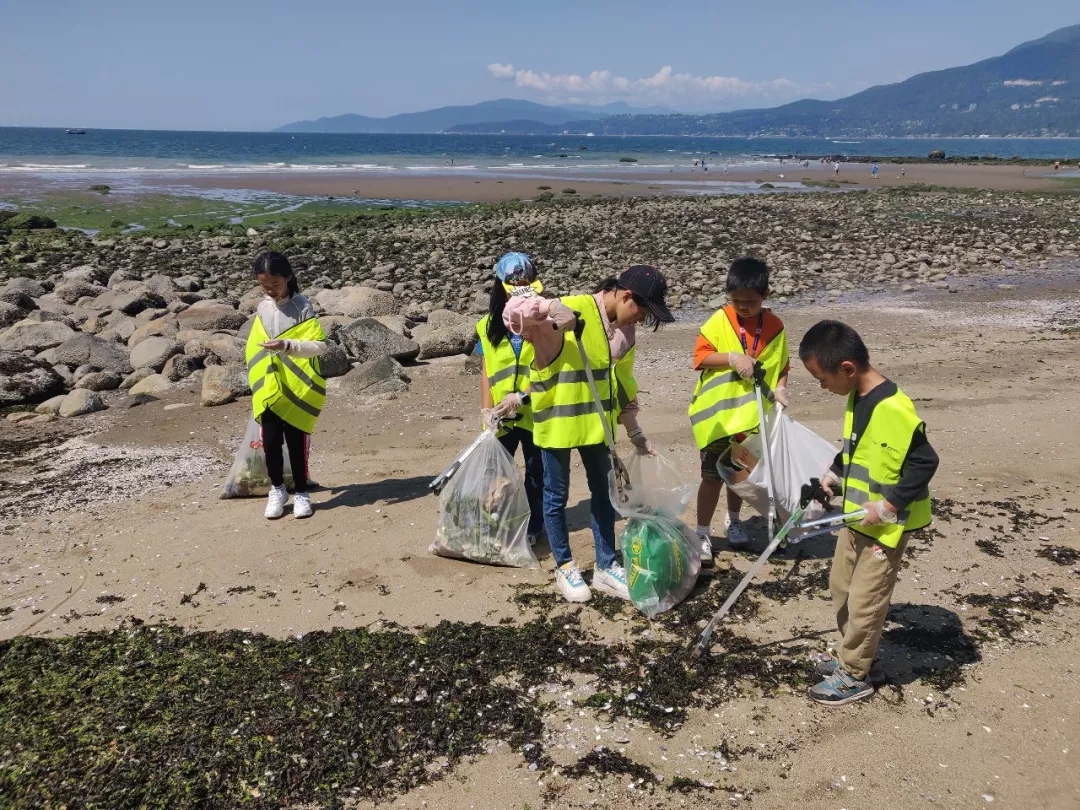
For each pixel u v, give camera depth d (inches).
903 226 901.8
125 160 2241.6
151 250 776.3
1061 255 708.7
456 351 384.8
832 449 172.9
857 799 114.2
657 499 167.0
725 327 170.6
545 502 166.7
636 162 2684.5
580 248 760.3
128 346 411.2
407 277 629.3
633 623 157.9
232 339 380.5
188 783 116.9
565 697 135.6
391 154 3061.0
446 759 122.2
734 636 152.7
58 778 117.7
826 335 126.5
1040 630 154.6
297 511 209.0
